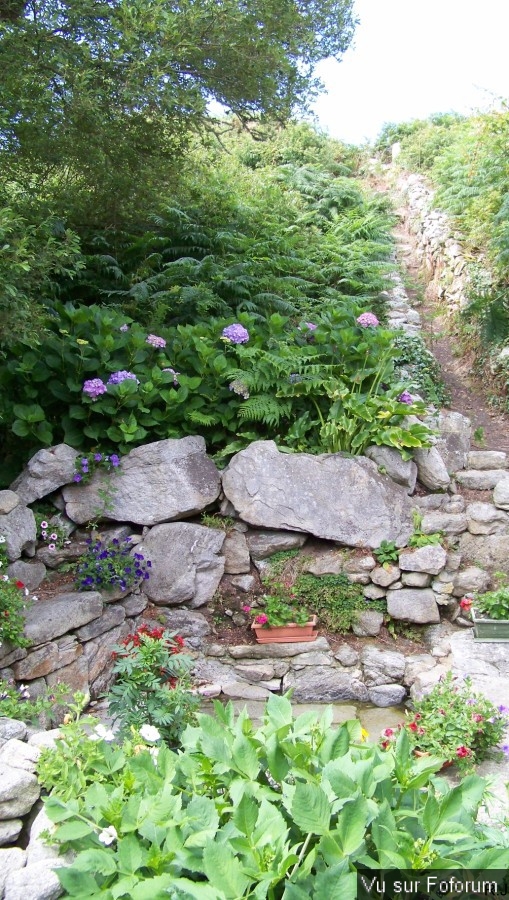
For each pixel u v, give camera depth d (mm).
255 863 1980
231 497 5137
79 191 7102
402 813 2193
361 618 5008
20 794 2604
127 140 6359
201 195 8344
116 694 3551
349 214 10234
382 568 5039
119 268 7145
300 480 5113
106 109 5539
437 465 5332
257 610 5004
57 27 5027
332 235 8922
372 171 14258
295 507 5078
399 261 10352
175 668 3652
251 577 5121
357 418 5387
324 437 5344
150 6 4953
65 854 2311
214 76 5918
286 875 1976
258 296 6863
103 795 2354
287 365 5379
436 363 7070
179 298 6520
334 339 5750
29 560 4699
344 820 2000
